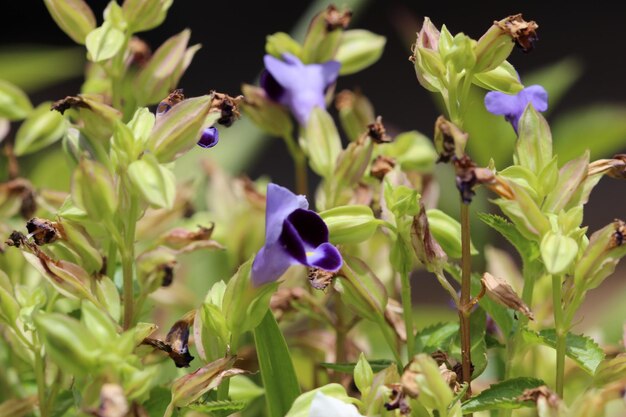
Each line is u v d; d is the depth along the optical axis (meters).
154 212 0.65
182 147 0.55
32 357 0.60
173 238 0.62
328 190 0.63
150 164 0.54
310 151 0.64
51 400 0.59
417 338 0.60
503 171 0.56
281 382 0.57
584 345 0.57
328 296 0.66
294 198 0.55
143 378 0.52
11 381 0.63
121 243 0.56
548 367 0.64
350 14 0.68
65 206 0.57
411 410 0.55
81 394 0.54
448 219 0.59
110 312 0.56
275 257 0.55
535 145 0.57
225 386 0.57
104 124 0.58
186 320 0.57
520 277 0.68
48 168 0.71
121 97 0.62
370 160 0.65
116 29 0.61
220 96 0.57
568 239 0.54
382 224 0.58
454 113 0.57
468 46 0.56
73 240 0.57
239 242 0.70
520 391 0.56
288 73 0.66
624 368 0.55
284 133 0.68
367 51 0.68
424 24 0.57
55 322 0.52
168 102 0.57
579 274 0.55
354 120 0.69
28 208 0.66
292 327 0.70
